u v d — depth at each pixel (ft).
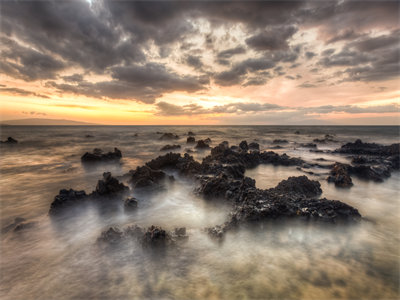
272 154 96.43
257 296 20.67
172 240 29.27
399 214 39.45
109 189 48.01
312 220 32.48
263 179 66.74
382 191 53.57
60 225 36.65
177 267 25.14
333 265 24.81
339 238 30.22
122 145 179.83
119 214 40.81
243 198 39.75
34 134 337.31
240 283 22.44
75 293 21.76
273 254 27.04
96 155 103.19
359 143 135.33
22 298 21.35
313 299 20.21
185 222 37.37
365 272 23.61
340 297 20.40
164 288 22.07
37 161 103.50
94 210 42.42
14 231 34.32
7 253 28.68
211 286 22.15
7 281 23.65
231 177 59.36
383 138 239.09
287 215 33.09
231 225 32.48
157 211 42.22
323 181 61.98
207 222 37.24
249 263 25.52
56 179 69.21
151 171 61.05
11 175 74.69
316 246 28.48
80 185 62.39
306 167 80.89
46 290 22.30
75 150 147.95
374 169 68.85
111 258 27.04
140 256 27.20
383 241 29.71
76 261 26.71
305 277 23.06
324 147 156.87
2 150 146.92
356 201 46.60
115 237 30.19
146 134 337.52
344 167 70.38
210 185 48.11
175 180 62.85
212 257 26.78
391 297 20.27
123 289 22.08
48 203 48.03
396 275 23.07
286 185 47.65
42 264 26.30
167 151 138.92
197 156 115.65
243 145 139.23
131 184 57.98
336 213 33.76
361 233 31.63
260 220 32.40
